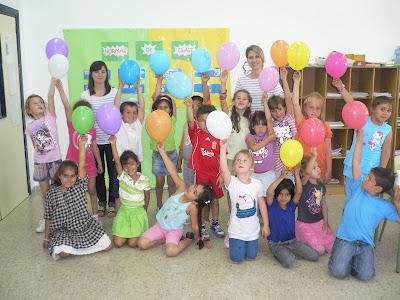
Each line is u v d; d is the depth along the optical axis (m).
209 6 4.25
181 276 2.49
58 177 2.76
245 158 2.63
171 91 2.95
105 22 4.18
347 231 2.45
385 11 4.45
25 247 2.90
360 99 4.25
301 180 2.85
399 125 4.21
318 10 4.37
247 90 3.37
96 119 2.99
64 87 4.26
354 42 4.48
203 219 3.08
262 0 4.29
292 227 2.71
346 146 4.17
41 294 2.29
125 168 2.96
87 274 2.52
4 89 3.54
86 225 2.79
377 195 2.41
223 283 2.41
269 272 2.55
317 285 2.39
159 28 4.22
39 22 4.12
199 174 3.05
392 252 2.86
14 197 3.74
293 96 3.17
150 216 3.53
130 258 2.73
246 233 2.63
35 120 3.13
